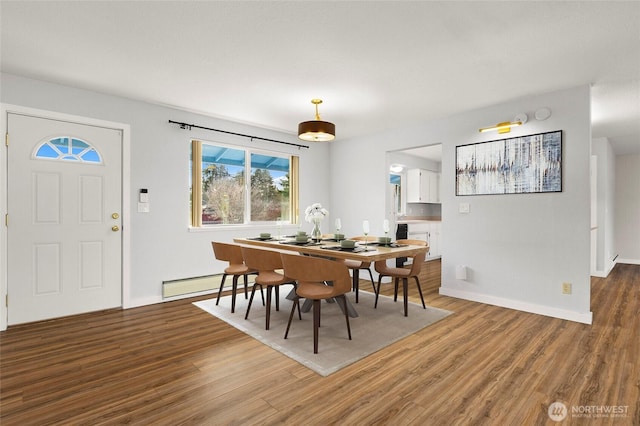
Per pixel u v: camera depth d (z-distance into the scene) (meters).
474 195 3.99
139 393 1.93
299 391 1.96
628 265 6.55
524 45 2.48
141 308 3.65
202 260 4.32
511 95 3.53
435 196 8.12
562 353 2.48
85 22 2.21
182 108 4.05
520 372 2.19
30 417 1.70
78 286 3.39
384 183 5.16
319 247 3.21
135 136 3.75
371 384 2.04
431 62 2.77
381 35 2.35
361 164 5.47
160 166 3.94
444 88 3.34
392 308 3.66
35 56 2.70
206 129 4.35
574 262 3.26
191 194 4.27
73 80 3.20
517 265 3.64
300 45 2.51
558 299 3.35
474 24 2.21
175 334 2.87
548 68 2.87
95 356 2.43
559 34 2.32
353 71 2.96
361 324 3.12
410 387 2.01
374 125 4.78
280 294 4.29
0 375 2.15
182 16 2.14
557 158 3.35
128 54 2.67
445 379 2.11
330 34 2.35
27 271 3.12
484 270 3.90
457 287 4.15
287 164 5.44
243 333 2.90
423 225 7.18
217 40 2.44
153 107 3.89
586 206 3.20
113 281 3.60
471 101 3.72
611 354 2.46
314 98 3.66
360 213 5.50
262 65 2.85
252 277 4.84
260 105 3.92
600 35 2.33
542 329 3.00
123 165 3.66
